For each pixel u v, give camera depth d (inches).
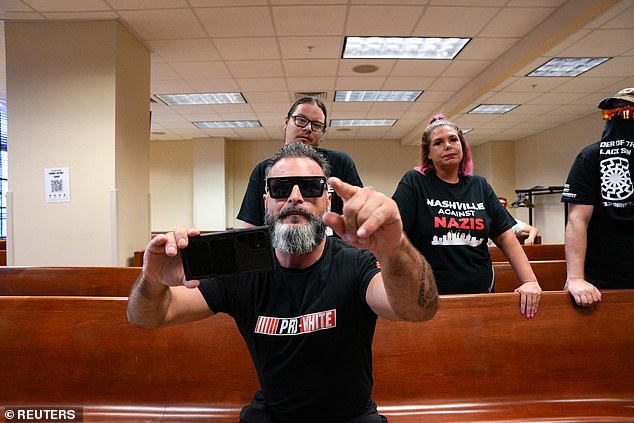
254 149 408.2
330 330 37.8
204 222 383.9
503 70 186.7
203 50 177.0
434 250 67.7
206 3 136.3
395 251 28.3
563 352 60.9
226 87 232.2
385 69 205.6
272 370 38.9
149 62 175.9
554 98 247.8
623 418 55.8
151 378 59.2
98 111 144.3
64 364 59.8
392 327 60.3
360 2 137.0
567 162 322.0
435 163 69.8
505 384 60.2
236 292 41.3
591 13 132.4
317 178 38.4
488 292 69.9
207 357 59.2
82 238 143.4
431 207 68.4
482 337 60.7
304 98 79.6
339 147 417.4
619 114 59.9
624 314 61.6
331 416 38.8
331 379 38.1
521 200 343.3
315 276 39.9
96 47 145.2
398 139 414.3
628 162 59.3
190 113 293.3
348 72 209.3
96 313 60.4
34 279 91.6
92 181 143.8
